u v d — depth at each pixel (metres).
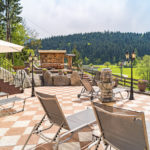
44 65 19.19
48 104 2.45
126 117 1.44
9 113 4.71
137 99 6.66
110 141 1.78
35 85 10.87
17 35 26.58
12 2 24.38
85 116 2.85
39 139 3.01
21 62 26.84
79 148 2.51
